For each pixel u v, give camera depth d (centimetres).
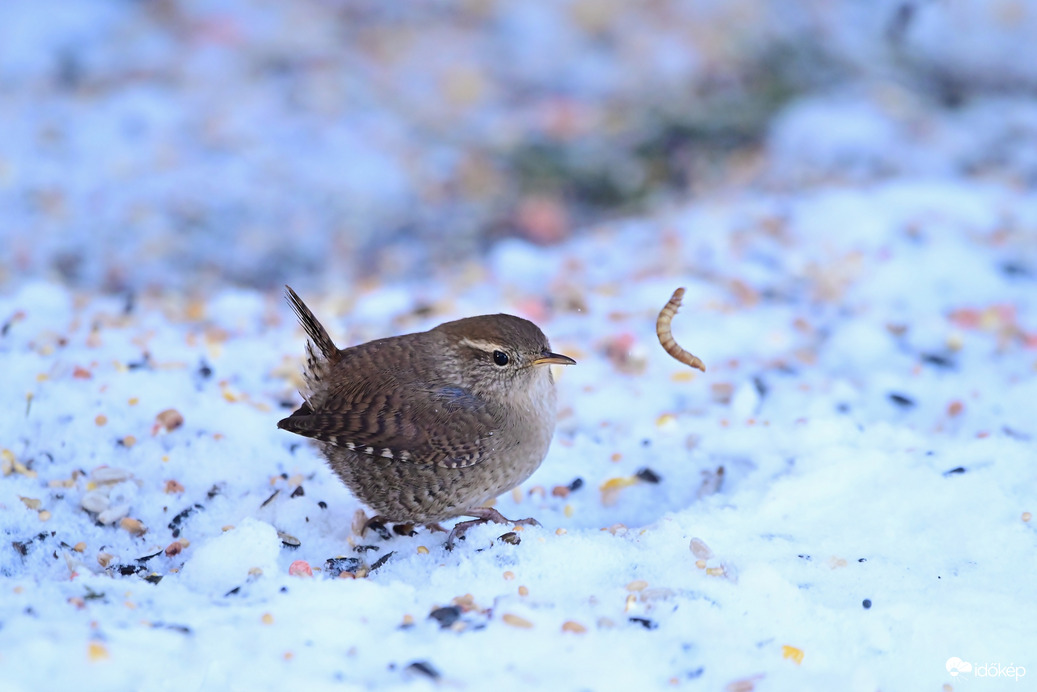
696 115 2234
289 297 820
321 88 2480
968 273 1383
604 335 1241
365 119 2386
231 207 2034
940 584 700
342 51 2658
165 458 900
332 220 2034
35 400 959
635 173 2123
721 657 613
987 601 671
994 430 988
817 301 1340
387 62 2636
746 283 1384
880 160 1961
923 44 2295
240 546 722
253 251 1923
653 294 1353
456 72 2578
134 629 601
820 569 726
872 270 1397
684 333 1241
